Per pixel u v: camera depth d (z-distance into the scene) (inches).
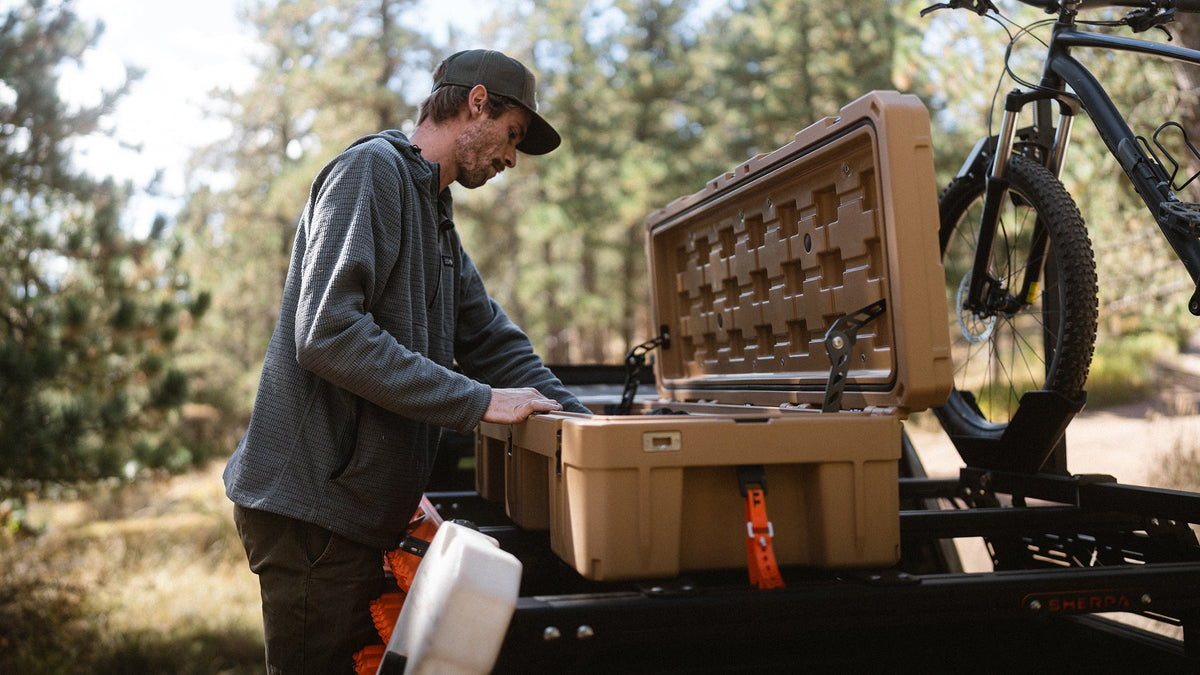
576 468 56.8
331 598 75.4
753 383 96.7
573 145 760.3
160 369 273.0
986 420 98.2
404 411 70.4
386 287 76.7
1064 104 96.1
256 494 74.5
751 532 56.8
